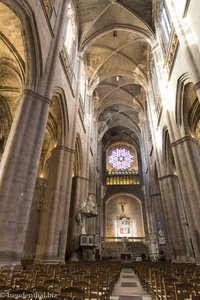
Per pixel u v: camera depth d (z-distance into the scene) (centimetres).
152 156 2552
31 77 1012
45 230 1182
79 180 1886
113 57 2489
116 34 2267
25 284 397
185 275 514
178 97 1347
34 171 873
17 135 862
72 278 491
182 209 1631
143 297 592
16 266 703
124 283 900
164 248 2119
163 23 1709
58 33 1309
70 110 1595
